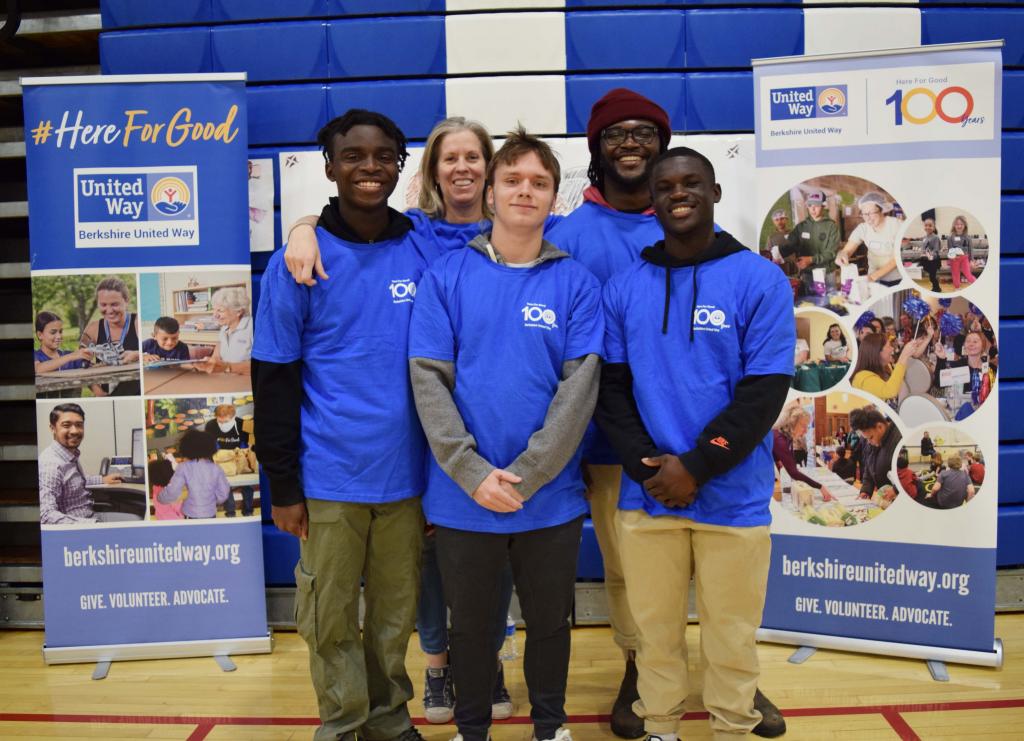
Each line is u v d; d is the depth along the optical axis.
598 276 1.98
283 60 2.89
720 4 2.88
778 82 2.50
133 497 2.58
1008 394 2.86
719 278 1.70
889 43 2.88
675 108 2.86
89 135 2.54
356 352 1.76
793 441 2.56
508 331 1.69
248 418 2.60
